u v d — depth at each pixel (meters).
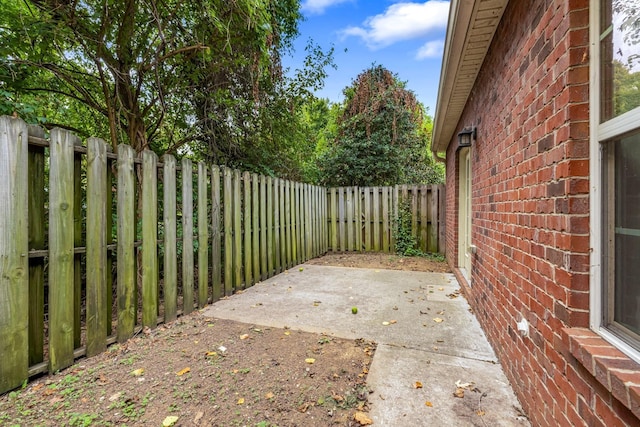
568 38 1.39
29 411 1.85
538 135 1.74
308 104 7.36
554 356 1.52
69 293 2.42
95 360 2.50
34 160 2.27
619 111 1.23
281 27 5.36
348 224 8.30
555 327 1.51
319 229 7.74
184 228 3.62
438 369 2.35
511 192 2.23
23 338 2.13
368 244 8.21
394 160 9.84
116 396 2.00
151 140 4.84
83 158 3.71
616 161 1.26
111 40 3.89
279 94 6.36
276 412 1.86
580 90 1.37
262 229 5.20
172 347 2.72
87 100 4.21
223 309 3.77
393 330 3.10
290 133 6.82
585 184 1.36
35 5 3.34
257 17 3.81
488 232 2.90
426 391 2.07
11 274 2.08
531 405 1.78
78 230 2.59
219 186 4.21
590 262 1.34
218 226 4.16
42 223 2.32
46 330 3.20
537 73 1.76
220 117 5.71
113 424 1.75
